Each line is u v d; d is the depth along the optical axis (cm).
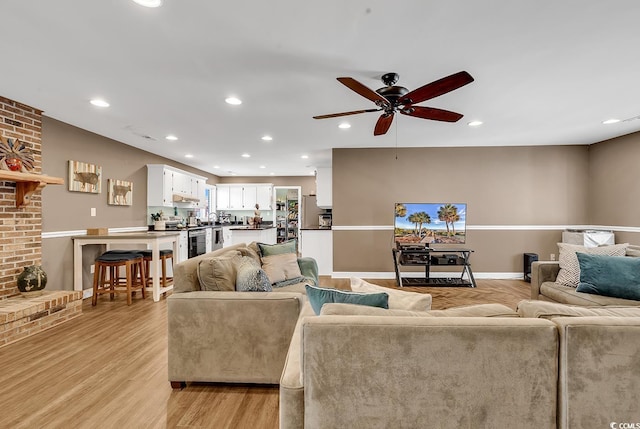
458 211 552
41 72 263
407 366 116
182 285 225
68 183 415
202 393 211
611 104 346
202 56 238
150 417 185
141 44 221
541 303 138
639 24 200
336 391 118
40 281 338
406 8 185
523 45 225
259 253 367
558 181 560
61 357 259
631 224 476
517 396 115
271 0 177
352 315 128
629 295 267
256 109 355
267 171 871
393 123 419
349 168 573
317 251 614
